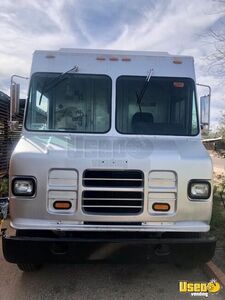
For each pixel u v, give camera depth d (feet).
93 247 14.07
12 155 14.42
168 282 16.61
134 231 14.29
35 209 14.12
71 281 16.63
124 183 14.35
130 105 17.49
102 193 14.30
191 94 17.92
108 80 17.63
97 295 15.31
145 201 14.30
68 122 17.24
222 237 21.62
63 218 14.16
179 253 14.53
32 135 16.84
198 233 14.80
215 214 24.84
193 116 17.72
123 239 14.16
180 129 17.48
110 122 17.25
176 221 14.39
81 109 17.31
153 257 14.43
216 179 46.52
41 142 15.57
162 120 17.53
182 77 18.01
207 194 14.49
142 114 17.46
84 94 17.46
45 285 16.22
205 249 14.49
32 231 14.40
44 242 14.02
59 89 17.47
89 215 14.16
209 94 19.12
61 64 17.69
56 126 17.17
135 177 14.40
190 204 14.42
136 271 17.76
